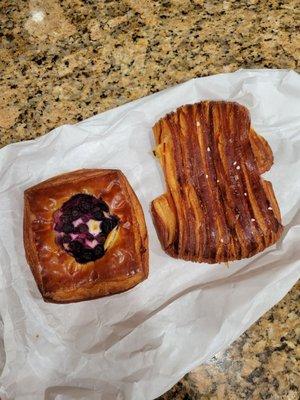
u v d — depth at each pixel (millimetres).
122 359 249
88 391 247
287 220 270
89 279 254
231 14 302
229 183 259
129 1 304
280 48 295
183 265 266
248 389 253
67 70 295
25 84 293
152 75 293
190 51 297
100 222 257
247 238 254
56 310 259
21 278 260
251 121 277
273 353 255
